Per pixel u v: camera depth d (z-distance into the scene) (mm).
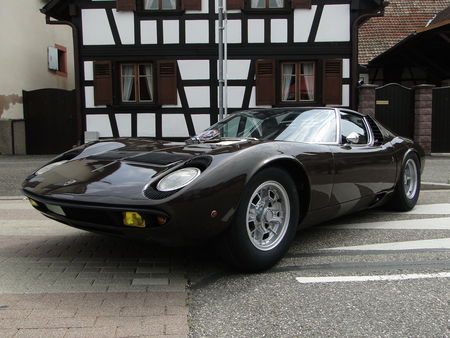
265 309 2590
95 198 2750
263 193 3129
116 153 3393
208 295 2781
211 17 12609
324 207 3590
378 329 2359
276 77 12805
